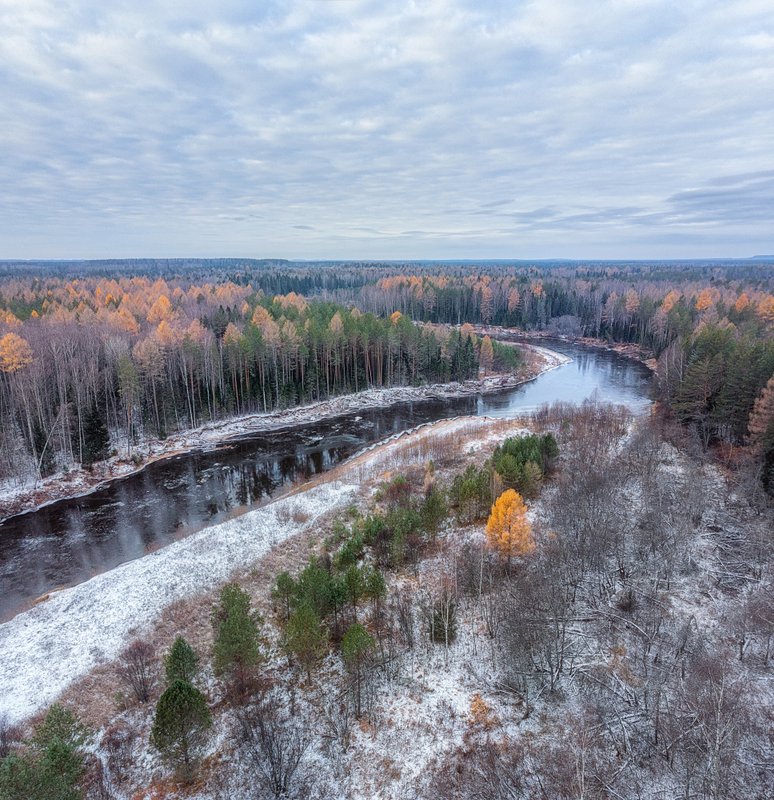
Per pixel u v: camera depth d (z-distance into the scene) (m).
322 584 31.38
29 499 55.34
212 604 37.31
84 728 24.19
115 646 33.53
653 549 37.72
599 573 37.09
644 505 44.50
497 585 36.91
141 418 78.31
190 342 80.12
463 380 110.00
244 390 87.19
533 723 27.06
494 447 64.50
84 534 49.84
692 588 35.59
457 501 48.72
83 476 61.12
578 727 26.14
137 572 41.16
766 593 33.81
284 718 27.75
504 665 30.41
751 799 21.80
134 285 176.62
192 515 53.62
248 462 68.12
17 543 48.25
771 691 27.05
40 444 65.00
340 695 29.16
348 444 74.81
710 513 44.38
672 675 28.56
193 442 73.94
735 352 62.09
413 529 42.34
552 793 23.14
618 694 27.98
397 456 64.62
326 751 26.08
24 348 64.00
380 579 32.62
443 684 29.77
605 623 32.75
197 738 24.53
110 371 74.00
